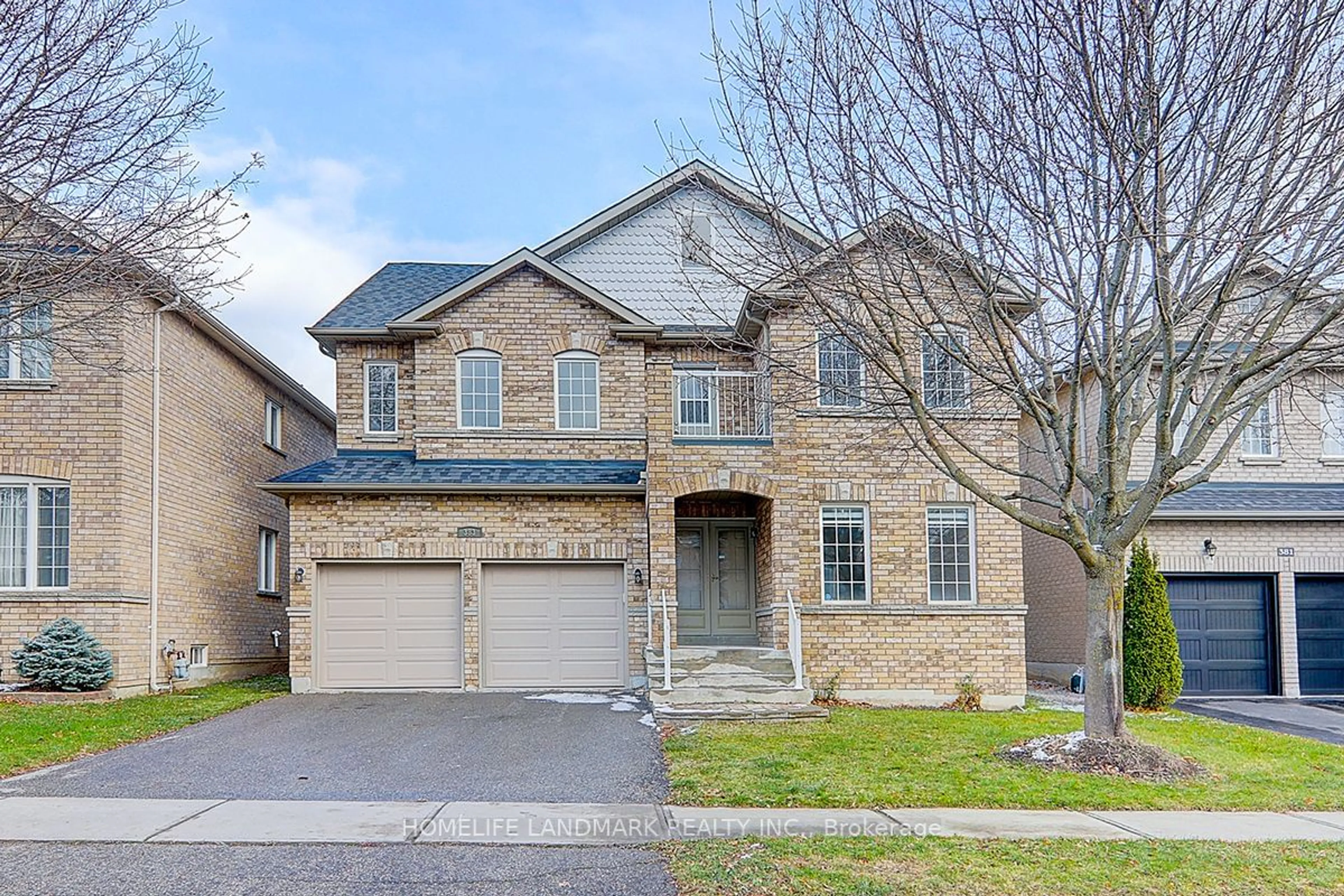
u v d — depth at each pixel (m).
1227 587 19.20
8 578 16.44
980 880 6.88
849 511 17.27
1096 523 11.19
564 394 19.23
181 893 6.53
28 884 6.68
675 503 18.14
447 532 17.61
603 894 6.59
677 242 19.55
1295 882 6.97
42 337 9.85
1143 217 9.50
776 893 6.57
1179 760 10.84
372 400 19.48
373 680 17.39
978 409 15.35
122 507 16.55
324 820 8.37
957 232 10.23
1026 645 22.20
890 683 16.80
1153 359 12.10
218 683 19.55
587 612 17.92
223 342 20.19
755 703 15.23
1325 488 20.05
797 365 13.70
